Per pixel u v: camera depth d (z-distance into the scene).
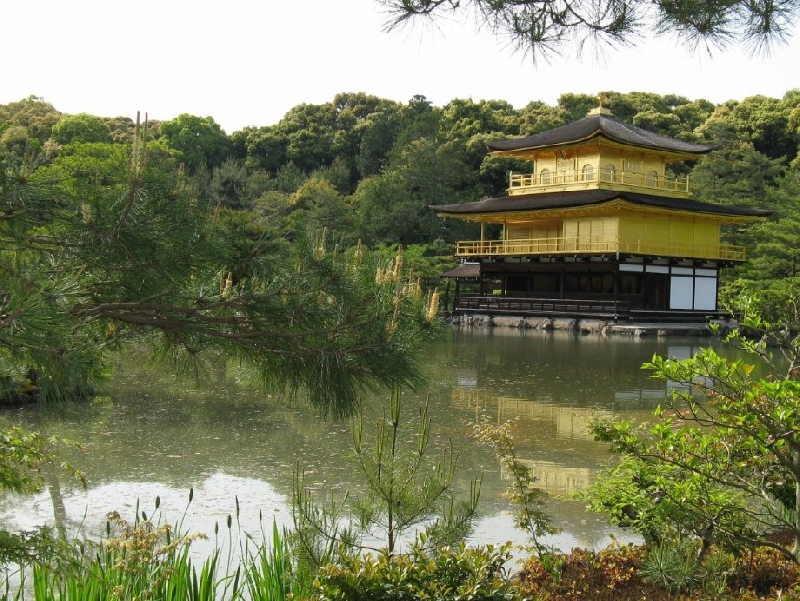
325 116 88.94
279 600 5.26
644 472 6.01
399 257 4.38
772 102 67.44
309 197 61.75
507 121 73.38
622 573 6.02
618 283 43.62
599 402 17.28
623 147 44.81
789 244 38.31
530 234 47.97
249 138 86.31
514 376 21.77
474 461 11.24
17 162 3.33
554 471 10.77
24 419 12.98
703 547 5.82
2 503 8.94
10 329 2.96
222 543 7.69
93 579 4.94
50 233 3.51
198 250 3.71
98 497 9.25
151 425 13.34
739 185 50.59
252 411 14.78
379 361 4.11
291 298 4.04
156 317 3.91
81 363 3.10
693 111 74.06
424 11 4.42
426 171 61.22
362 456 5.85
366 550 6.75
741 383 5.36
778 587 5.63
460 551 4.92
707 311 43.69
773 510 6.06
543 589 5.86
